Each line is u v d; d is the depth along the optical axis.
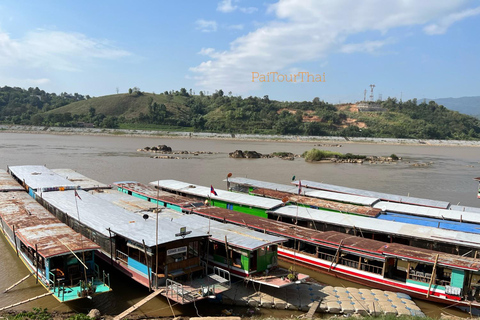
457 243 27.66
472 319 21.75
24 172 49.44
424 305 24.41
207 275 24.75
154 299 23.77
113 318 20.81
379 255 25.92
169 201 39.19
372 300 24.09
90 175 68.50
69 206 33.06
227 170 82.19
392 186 69.25
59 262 23.08
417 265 26.03
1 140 147.50
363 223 32.59
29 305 22.27
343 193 48.50
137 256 24.33
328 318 21.45
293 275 24.20
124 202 36.34
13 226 27.45
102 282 23.19
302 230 31.47
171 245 23.58
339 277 28.12
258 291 24.73
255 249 24.22
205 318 20.50
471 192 65.69
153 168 80.75
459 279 23.28
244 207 38.84
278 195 44.50
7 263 28.64
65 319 20.36
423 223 34.19
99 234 27.23
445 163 116.38
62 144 136.50
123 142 158.00
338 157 115.12
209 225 28.92
